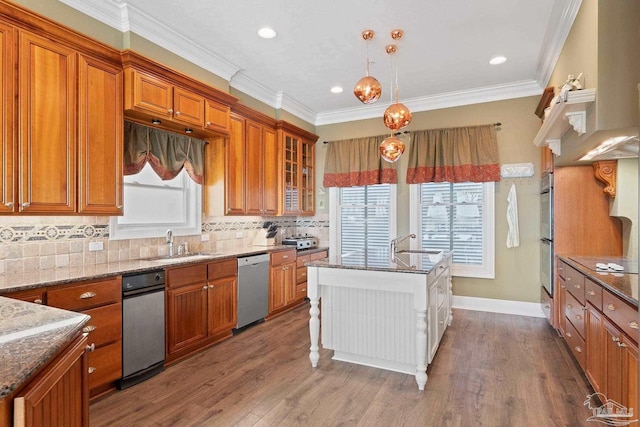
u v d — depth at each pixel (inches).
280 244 208.2
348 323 118.5
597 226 134.6
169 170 139.8
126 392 100.4
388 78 169.9
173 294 118.0
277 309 177.8
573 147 110.3
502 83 176.7
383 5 111.0
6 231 96.9
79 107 100.3
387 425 85.0
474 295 187.8
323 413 90.3
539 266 174.6
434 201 198.1
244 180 169.8
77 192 99.7
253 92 181.2
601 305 87.0
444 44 136.7
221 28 125.3
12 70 86.2
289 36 130.9
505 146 181.5
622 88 85.0
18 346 42.1
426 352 102.5
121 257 126.2
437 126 196.5
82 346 50.8
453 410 91.4
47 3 97.3
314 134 228.5
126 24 115.1
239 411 91.0
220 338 142.8
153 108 118.1
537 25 122.8
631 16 84.9
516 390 101.3
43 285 83.4
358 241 219.9
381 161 208.7
